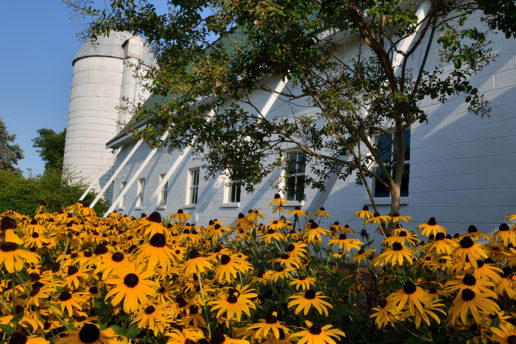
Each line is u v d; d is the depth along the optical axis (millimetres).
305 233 3102
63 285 1894
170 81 4812
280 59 4590
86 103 25047
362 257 2658
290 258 2525
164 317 1711
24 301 1722
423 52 6871
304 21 4594
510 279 1875
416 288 1771
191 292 2100
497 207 5734
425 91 4750
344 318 2324
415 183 6816
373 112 4770
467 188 6109
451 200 6281
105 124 24953
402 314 1729
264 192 9820
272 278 2291
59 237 3619
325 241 7305
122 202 20234
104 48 25391
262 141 5488
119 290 1528
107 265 1803
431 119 6734
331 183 6922
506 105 5805
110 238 3980
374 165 7578
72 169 24672
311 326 1620
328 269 2713
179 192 14227
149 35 4711
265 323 1678
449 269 2184
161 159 16391
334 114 4645
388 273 2475
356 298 2531
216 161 5648
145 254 1762
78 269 2086
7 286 2035
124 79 24750
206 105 5449
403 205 6938
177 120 5172
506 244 2346
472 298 1620
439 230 2785
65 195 16891
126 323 1603
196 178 13547
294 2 3787
